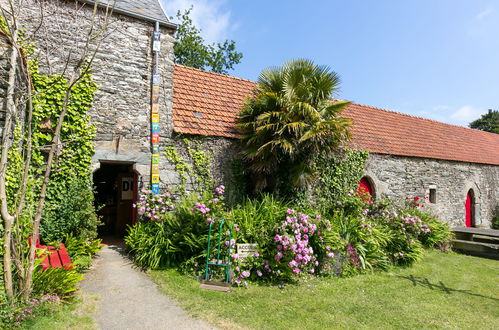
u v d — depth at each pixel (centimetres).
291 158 763
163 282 520
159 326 382
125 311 417
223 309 433
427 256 846
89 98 669
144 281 526
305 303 468
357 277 611
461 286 607
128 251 671
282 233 562
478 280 657
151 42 760
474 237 1144
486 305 513
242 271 543
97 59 687
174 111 800
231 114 891
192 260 566
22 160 511
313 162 823
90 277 530
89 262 578
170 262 592
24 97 525
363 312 450
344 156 882
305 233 585
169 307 434
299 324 400
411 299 515
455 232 1073
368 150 1045
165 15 797
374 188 1064
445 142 1421
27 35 622
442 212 1270
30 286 385
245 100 842
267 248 573
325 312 441
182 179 758
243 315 418
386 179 1096
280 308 446
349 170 993
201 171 780
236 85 1026
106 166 979
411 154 1164
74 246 593
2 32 437
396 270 683
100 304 433
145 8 779
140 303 443
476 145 1585
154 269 578
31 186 535
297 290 520
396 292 543
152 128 730
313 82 796
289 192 839
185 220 618
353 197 827
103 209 962
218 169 802
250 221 611
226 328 383
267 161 758
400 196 1128
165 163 743
